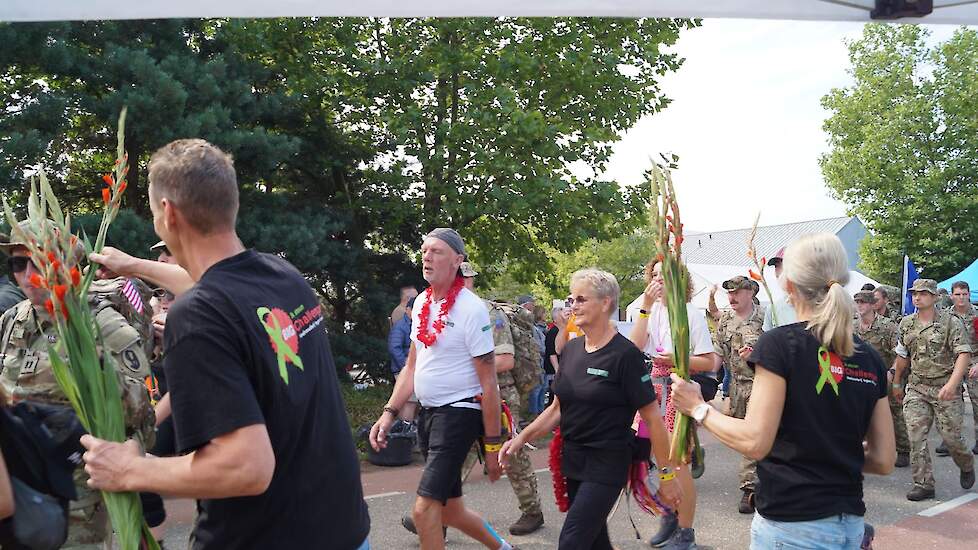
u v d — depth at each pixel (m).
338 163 13.15
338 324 13.81
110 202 2.33
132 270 2.82
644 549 5.74
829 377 2.61
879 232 30.97
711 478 8.14
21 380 3.19
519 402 6.86
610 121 14.76
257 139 10.95
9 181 9.41
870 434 2.76
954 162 29.75
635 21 14.53
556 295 16.11
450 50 13.54
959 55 29.97
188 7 2.22
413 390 4.75
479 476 8.32
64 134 10.59
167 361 1.94
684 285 3.05
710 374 6.02
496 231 15.46
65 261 2.20
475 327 4.38
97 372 2.15
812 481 2.60
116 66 10.11
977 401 9.77
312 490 2.10
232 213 2.17
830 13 2.47
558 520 6.54
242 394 1.90
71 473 2.63
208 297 1.97
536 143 13.46
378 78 13.44
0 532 2.39
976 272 18.59
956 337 7.42
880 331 9.27
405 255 14.75
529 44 13.82
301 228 11.41
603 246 40.91
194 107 10.67
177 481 1.92
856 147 31.66
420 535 4.32
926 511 6.95
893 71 30.64
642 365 3.86
